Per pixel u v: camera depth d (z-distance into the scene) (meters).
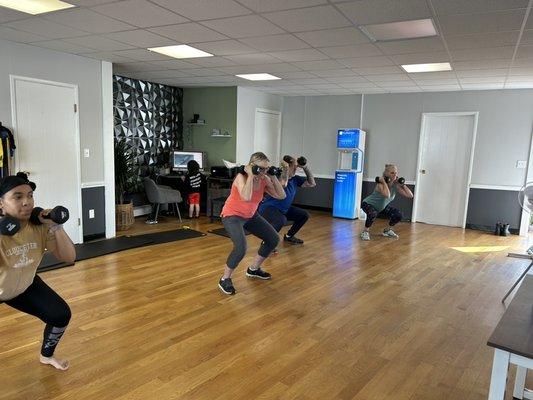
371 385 2.33
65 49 4.85
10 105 4.52
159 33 4.12
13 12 3.52
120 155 6.15
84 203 5.43
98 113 5.50
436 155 7.66
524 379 2.13
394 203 8.06
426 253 5.43
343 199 8.10
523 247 5.92
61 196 5.13
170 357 2.58
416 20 3.52
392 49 4.52
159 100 7.92
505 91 6.94
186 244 5.52
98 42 4.51
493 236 6.72
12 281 2.02
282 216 5.05
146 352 2.63
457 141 7.45
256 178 3.58
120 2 3.24
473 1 3.01
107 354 2.59
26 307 2.21
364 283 4.12
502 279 4.36
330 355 2.66
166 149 8.23
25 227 2.05
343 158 8.38
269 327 3.05
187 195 7.40
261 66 5.77
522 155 6.90
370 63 5.32
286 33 4.05
